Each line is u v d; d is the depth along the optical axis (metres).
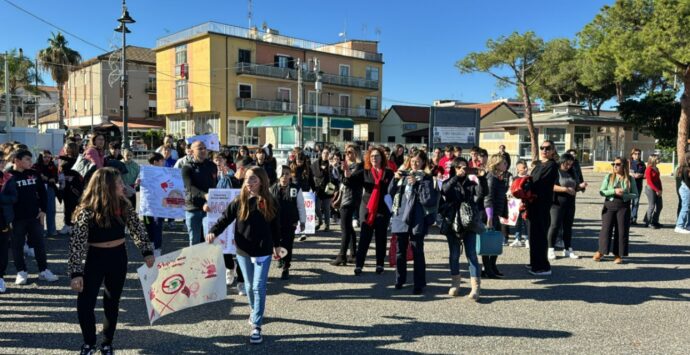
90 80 56.81
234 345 4.79
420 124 54.75
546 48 36.06
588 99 47.88
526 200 7.39
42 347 4.67
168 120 49.16
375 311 5.85
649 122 31.86
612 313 5.84
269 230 5.07
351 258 8.35
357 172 7.59
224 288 5.71
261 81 45.50
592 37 27.52
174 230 10.80
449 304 6.15
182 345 4.79
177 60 46.00
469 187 6.29
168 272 5.25
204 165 7.04
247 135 44.78
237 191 6.74
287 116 39.44
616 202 8.26
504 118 55.91
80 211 4.26
